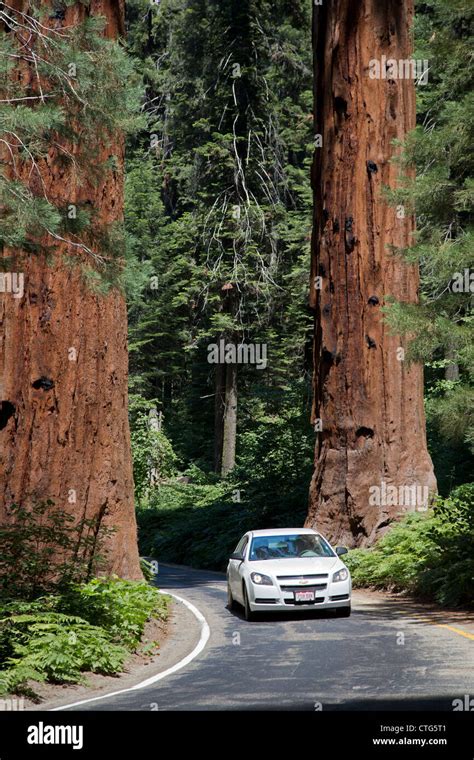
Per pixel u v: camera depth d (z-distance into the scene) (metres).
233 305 46.34
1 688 8.49
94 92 11.06
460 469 26.23
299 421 32.53
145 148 55.78
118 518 15.66
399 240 22.75
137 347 52.44
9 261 12.48
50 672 9.61
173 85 48.62
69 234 11.95
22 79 12.59
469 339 14.15
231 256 45.12
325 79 23.77
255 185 44.81
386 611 15.20
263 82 43.50
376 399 22.64
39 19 12.12
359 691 7.86
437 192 14.38
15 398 14.70
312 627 13.28
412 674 8.64
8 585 11.62
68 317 15.08
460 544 16.73
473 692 7.55
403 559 18.36
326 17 23.77
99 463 15.47
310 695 7.77
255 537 16.08
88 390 15.34
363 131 22.92
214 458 52.31
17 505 12.73
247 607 14.70
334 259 23.38
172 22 50.78
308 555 15.48
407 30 23.20
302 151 52.34
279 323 49.44
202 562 33.59
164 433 55.56
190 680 9.14
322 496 23.17
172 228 50.78
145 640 12.61
